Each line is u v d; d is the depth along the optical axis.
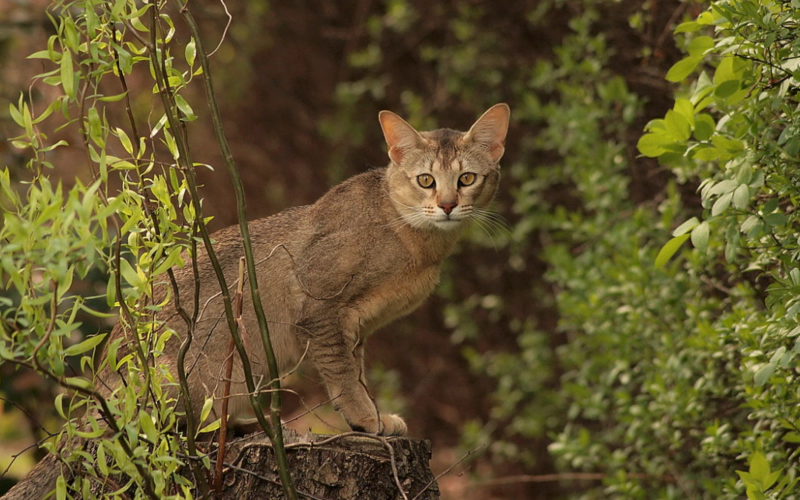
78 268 4.34
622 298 8.74
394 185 7.31
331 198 7.30
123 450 4.64
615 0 9.34
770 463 6.15
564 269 9.79
